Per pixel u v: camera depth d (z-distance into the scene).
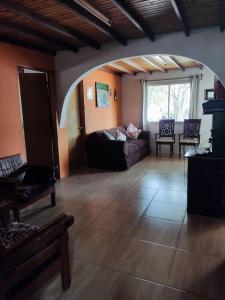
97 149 5.44
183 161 6.01
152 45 3.66
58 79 4.46
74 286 1.84
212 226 2.73
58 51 4.37
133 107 7.33
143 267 2.04
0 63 3.40
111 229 2.71
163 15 2.89
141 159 6.36
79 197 3.71
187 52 3.47
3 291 1.25
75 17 2.87
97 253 2.26
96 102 5.90
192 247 2.32
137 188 4.07
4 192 2.62
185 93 6.71
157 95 7.05
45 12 2.71
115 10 2.72
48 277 1.60
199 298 1.70
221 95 3.59
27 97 4.45
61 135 4.68
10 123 3.57
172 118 6.96
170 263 2.09
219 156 2.86
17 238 1.70
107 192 3.90
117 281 1.89
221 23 2.99
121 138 6.15
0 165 3.12
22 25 3.08
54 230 1.57
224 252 2.23
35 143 4.62
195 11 2.80
